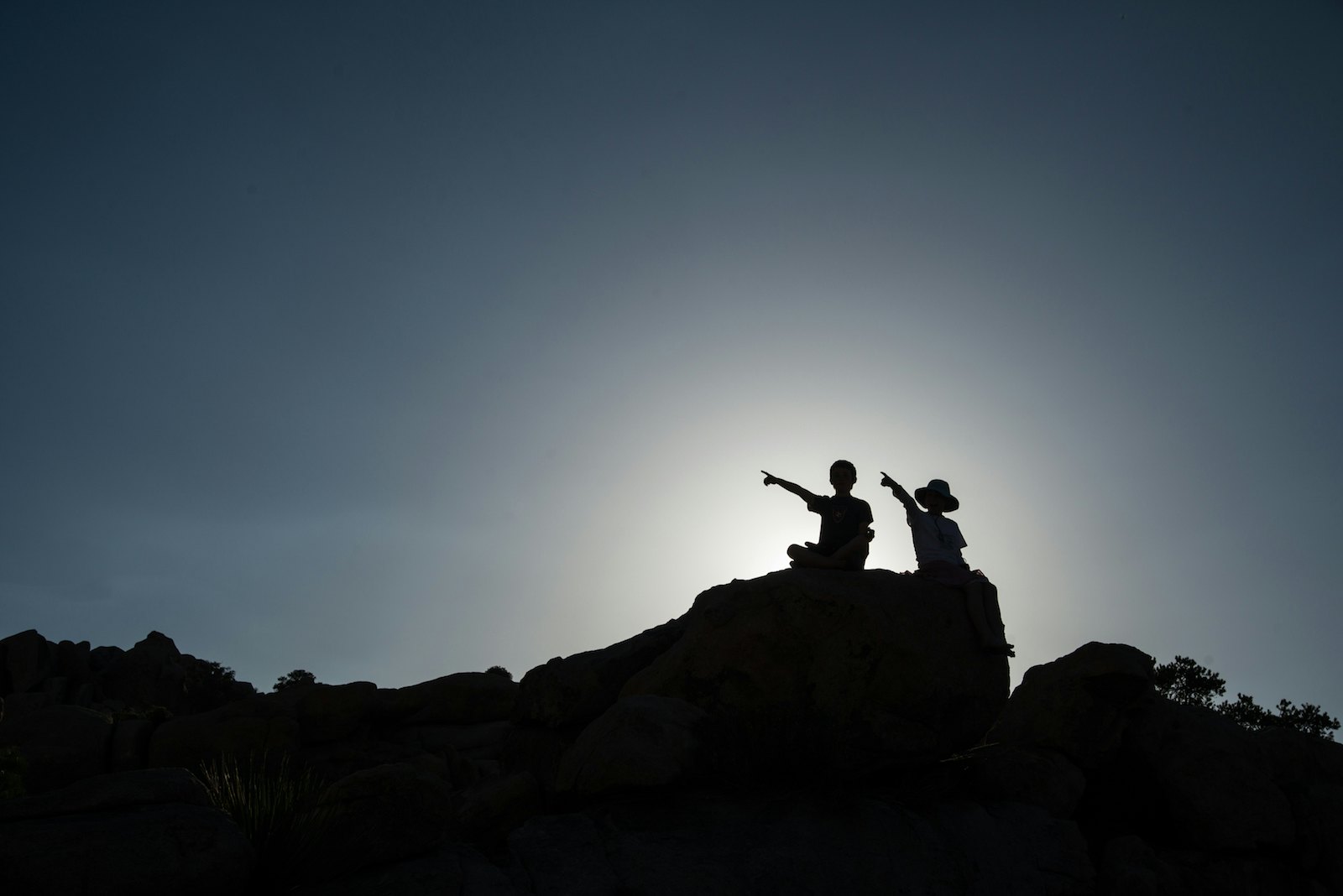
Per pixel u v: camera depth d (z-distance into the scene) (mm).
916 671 8773
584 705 10094
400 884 6113
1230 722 10984
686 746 7887
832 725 8516
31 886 4867
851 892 7309
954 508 10414
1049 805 9727
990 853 8391
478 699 23609
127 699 30312
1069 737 10531
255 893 5898
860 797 8203
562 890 6531
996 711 9336
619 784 7586
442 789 6750
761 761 8305
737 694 8789
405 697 23016
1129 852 9414
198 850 5430
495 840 8547
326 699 21422
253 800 6309
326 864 6109
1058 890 8609
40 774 18203
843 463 10297
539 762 10180
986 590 9641
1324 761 11352
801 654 8836
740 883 6992
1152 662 10891
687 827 7453
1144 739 10773
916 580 9516
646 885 6738
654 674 9180
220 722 20312
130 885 5094
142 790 5812
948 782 9070
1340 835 10047
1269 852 9992
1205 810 9922
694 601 10211
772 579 9211
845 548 9586
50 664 28906
